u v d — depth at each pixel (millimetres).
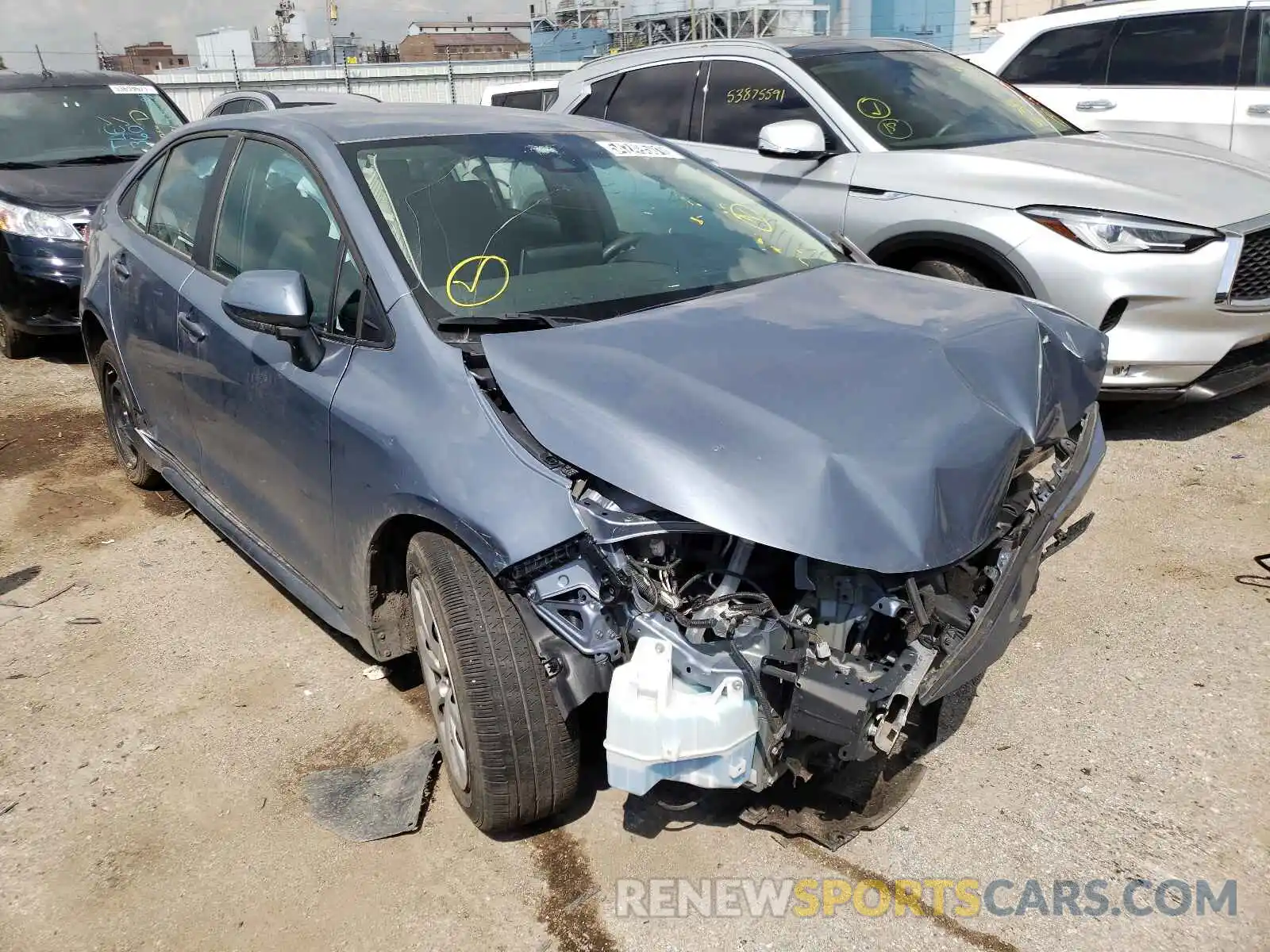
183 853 2711
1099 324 4773
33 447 5871
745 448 2303
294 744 3139
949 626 2348
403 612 3041
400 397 2746
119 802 2914
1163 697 3217
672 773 2242
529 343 2727
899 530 2219
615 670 2254
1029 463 2801
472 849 2676
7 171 7668
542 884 2555
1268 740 3000
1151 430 5359
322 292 3160
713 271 3383
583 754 2949
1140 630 3584
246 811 2857
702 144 6340
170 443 4336
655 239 3471
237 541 3898
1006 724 3129
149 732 3229
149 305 4129
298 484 3189
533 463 2408
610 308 3031
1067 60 7918
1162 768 2910
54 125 8359
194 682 3494
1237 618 3619
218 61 27781
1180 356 4742
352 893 2551
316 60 33938
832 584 2277
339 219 3146
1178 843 2635
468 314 2881
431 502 2516
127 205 4719
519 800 2545
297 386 3090
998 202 4980
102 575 4305
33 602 4094
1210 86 7258
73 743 3189
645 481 2260
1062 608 3752
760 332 2807
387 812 2789
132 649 3719
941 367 2646
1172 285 4656
